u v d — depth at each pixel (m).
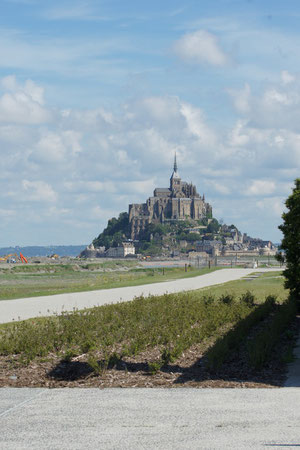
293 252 31.06
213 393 12.63
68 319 24.70
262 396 12.23
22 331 20.69
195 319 25.70
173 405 11.48
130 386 13.51
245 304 31.28
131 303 31.94
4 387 13.55
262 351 16.41
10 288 64.31
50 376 14.77
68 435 9.47
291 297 31.48
